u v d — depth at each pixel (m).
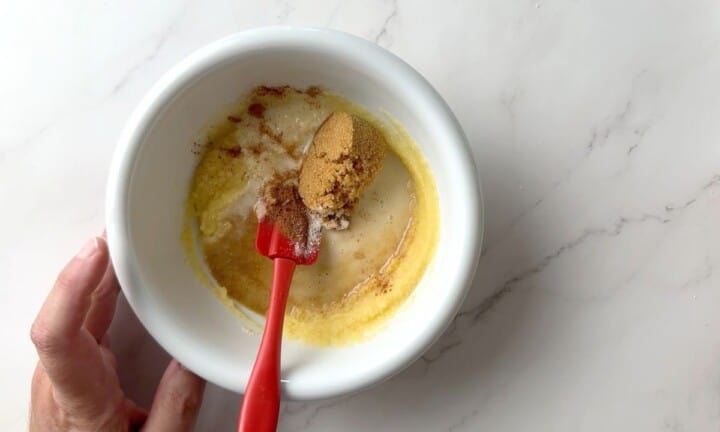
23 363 0.47
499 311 0.47
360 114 0.44
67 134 0.46
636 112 0.47
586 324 0.47
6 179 0.46
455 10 0.47
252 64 0.40
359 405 0.48
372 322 0.44
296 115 0.44
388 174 0.45
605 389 0.47
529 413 0.47
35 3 0.47
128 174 0.39
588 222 0.47
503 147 0.47
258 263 0.45
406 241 0.45
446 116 0.39
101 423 0.42
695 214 0.47
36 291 0.47
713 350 0.47
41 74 0.47
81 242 0.46
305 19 0.47
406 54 0.47
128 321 0.47
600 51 0.47
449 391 0.47
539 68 0.47
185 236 0.44
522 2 0.47
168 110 0.40
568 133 0.47
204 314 0.43
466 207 0.39
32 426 0.44
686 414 0.47
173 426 0.43
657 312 0.47
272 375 0.39
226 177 0.45
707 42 0.47
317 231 0.45
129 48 0.47
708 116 0.47
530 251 0.47
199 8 0.46
